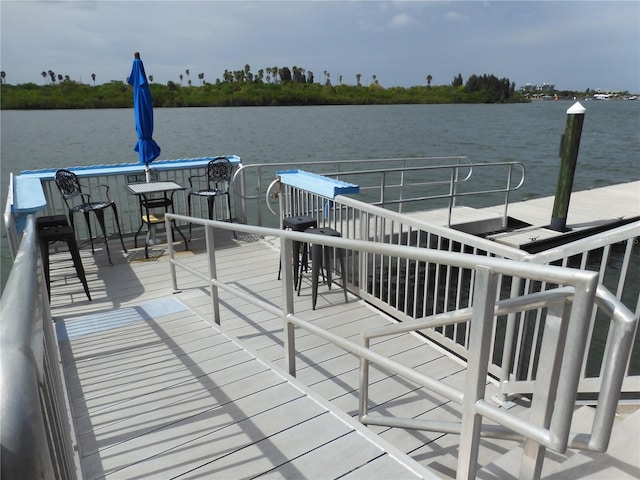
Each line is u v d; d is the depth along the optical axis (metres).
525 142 31.48
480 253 6.13
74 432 2.11
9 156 23.81
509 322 2.46
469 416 1.48
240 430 2.07
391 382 2.82
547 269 1.21
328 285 4.20
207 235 3.18
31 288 0.88
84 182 9.21
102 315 3.62
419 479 1.73
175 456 1.92
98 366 2.78
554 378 1.31
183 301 4.05
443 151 25.92
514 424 1.35
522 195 13.58
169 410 2.26
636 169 18.98
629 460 1.63
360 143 30.61
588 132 41.78
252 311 3.83
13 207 3.49
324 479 1.76
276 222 10.51
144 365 2.77
